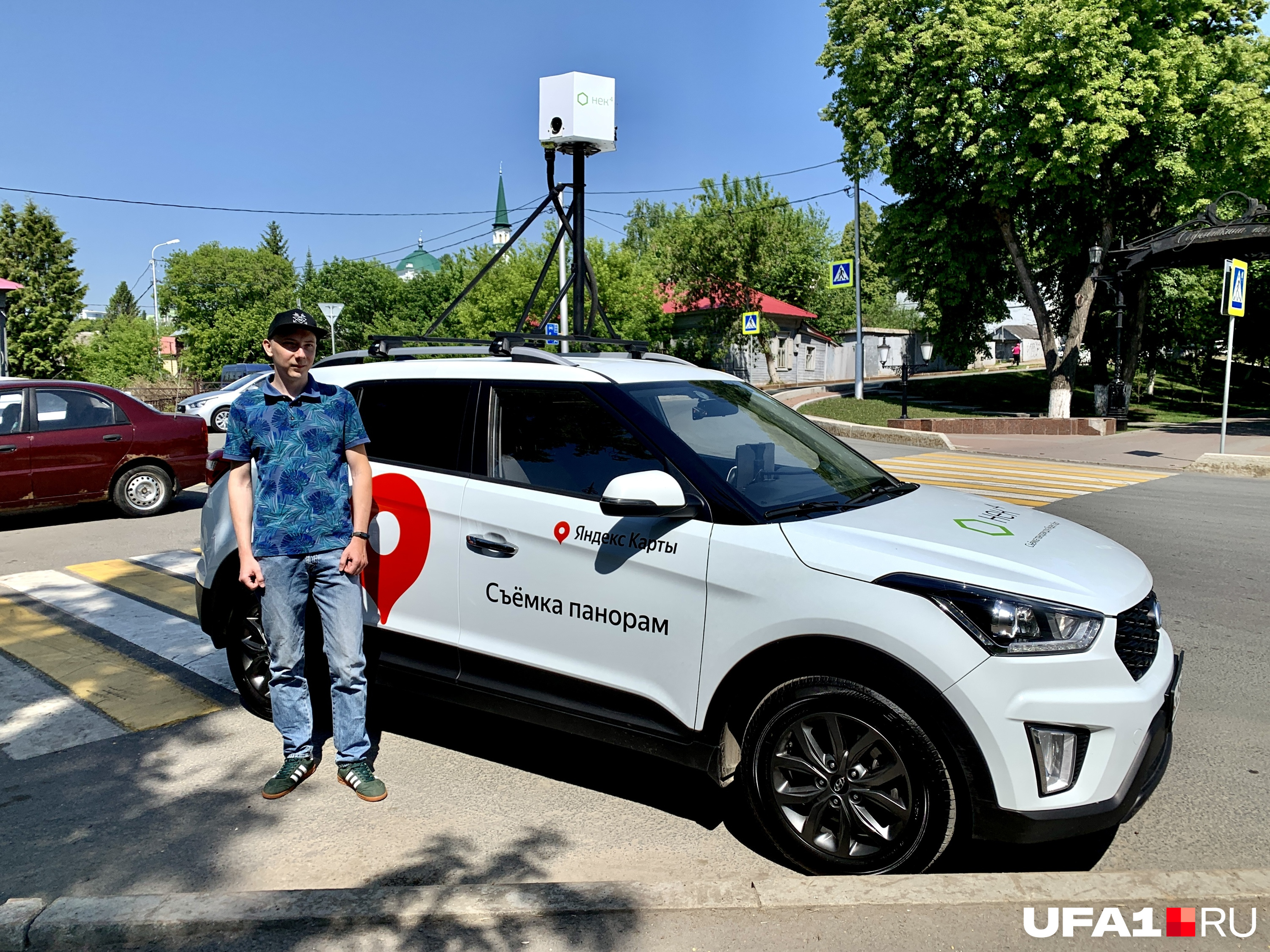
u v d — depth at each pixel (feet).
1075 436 66.18
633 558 10.46
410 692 12.45
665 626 10.27
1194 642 17.80
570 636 10.99
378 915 8.46
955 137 76.33
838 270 107.96
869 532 9.93
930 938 8.15
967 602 8.75
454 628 11.99
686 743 10.28
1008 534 10.48
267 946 8.21
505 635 11.53
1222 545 26.84
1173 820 11.02
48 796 11.72
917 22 77.77
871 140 79.97
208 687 15.75
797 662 9.53
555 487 11.34
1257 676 15.96
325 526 11.41
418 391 12.89
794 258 154.61
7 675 16.35
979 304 93.09
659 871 9.90
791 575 9.51
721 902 8.66
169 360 158.30
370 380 13.42
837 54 81.46
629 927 8.38
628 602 10.51
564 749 13.37
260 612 13.94
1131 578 9.87
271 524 11.27
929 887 8.75
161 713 14.60
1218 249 64.95
